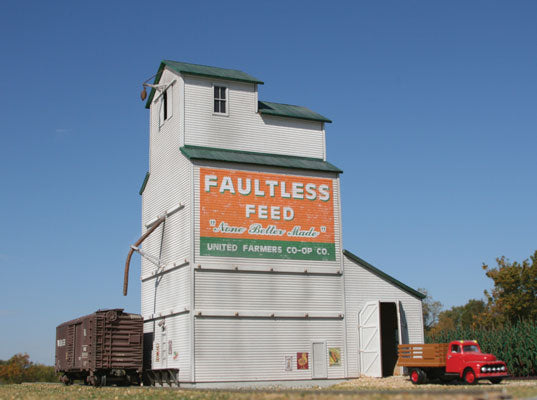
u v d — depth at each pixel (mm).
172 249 41875
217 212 40094
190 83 42750
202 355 37719
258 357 39156
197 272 38750
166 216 43344
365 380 40031
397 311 42375
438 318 101688
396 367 43438
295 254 41781
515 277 73250
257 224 41031
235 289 39531
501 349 45000
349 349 42156
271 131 44438
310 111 47562
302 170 43219
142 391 32594
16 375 110812
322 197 43562
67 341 46438
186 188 40375
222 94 43656
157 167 45969
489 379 33250
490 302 75688
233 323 38969
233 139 43156
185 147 41750
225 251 39750
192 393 28531
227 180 40812
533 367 43375
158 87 45938
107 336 40156
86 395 30594
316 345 41125
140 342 41062
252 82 44219
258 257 40594
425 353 34781
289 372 39844
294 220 42250
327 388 35000
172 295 41156
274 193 42031
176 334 39875
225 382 37906
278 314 40250
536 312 71250
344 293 42781
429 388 30609
